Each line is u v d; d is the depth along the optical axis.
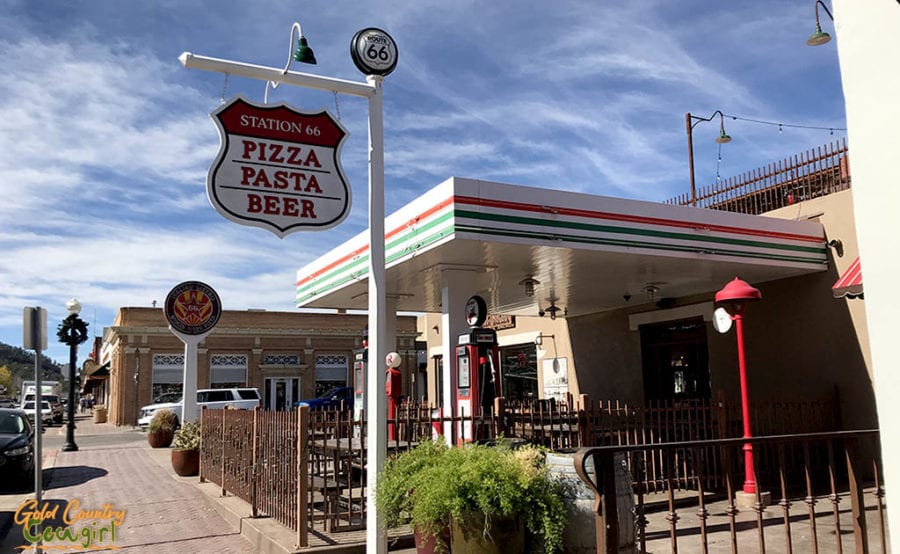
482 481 5.18
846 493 9.46
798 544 6.68
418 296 14.41
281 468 7.91
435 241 9.55
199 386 34.78
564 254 10.30
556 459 5.71
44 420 38.38
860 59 3.61
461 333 11.26
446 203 9.30
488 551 5.14
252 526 7.83
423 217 9.95
